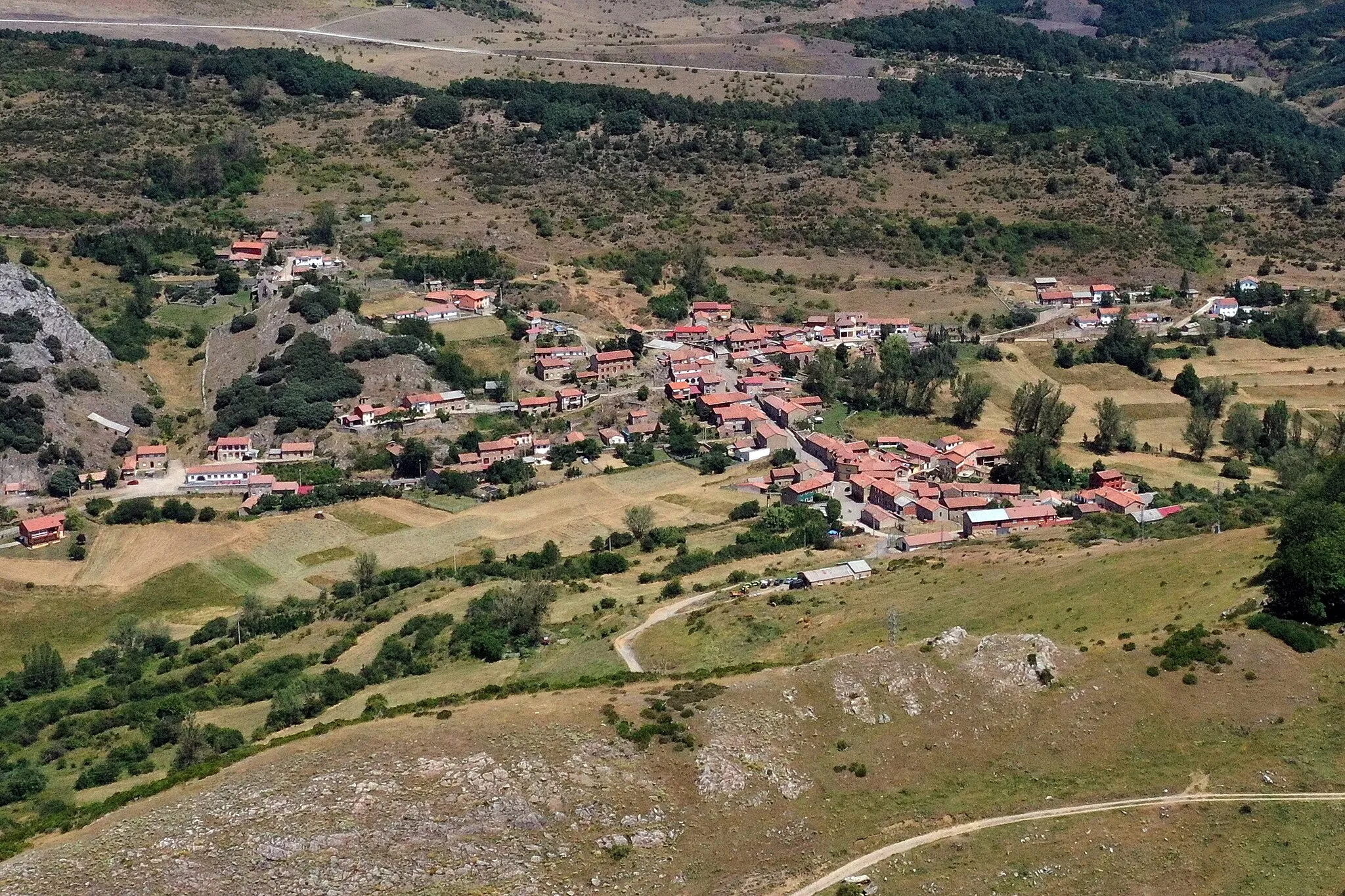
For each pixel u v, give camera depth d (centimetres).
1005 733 11481
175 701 16588
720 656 15162
